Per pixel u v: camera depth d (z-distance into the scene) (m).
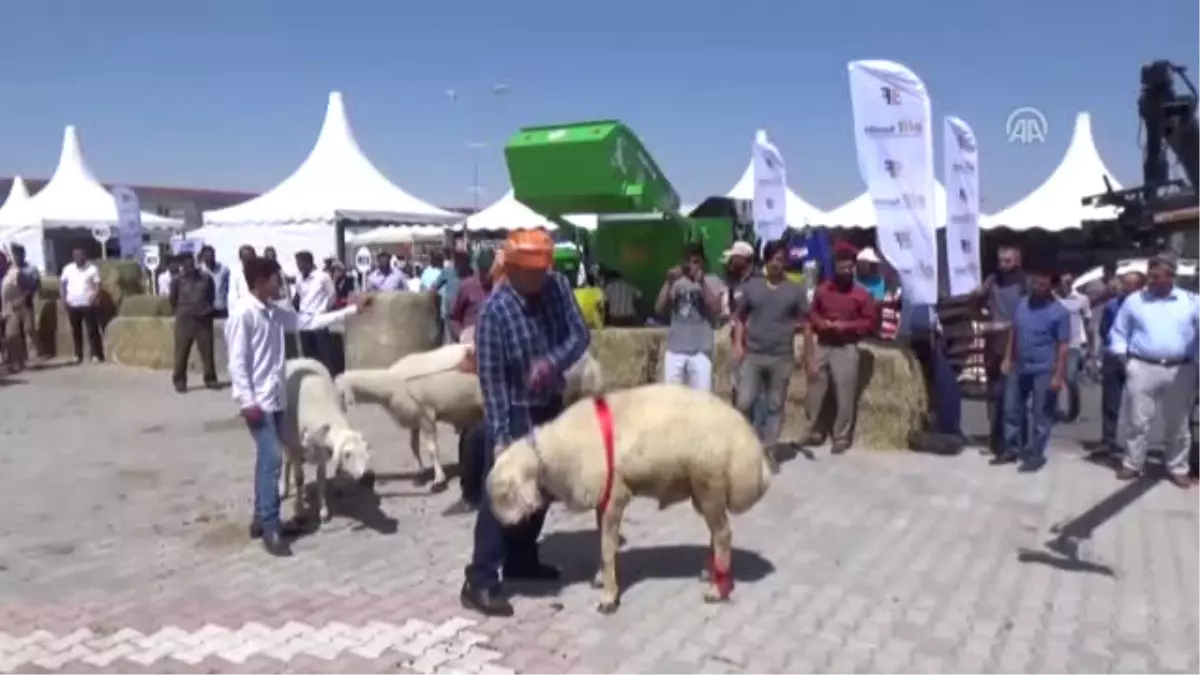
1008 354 10.01
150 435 11.81
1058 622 5.87
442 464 9.89
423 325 15.10
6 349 17.83
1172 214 17.36
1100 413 13.57
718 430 5.85
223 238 24.41
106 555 7.21
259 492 7.21
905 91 10.35
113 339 18.64
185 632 5.72
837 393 10.45
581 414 5.80
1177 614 6.00
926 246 10.57
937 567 6.87
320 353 14.64
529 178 12.71
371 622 5.85
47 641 5.59
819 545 7.36
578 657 5.36
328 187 24.22
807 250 18.00
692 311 10.09
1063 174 25.78
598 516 6.07
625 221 14.32
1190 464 9.70
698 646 5.50
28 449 11.05
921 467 9.88
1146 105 18.05
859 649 5.47
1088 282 15.05
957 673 5.18
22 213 29.61
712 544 6.14
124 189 23.83
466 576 6.06
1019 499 8.70
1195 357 9.16
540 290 5.99
